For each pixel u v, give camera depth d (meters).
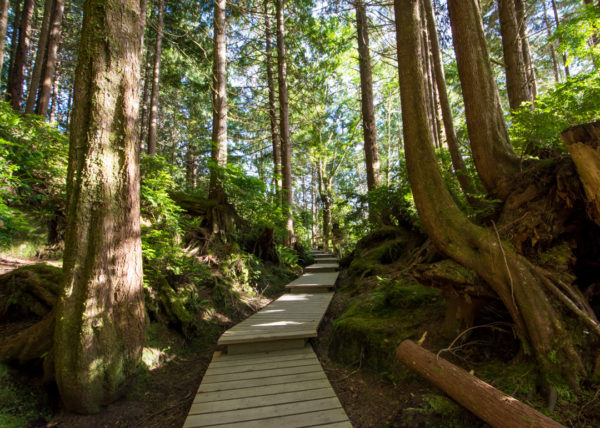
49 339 2.75
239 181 7.55
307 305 5.55
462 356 2.66
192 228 6.29
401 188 6.87
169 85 14.32
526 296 2.31
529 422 1.62
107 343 2.64
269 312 5.11
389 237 7.27
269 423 2.34
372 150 10.54
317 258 11.38
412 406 2.35
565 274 2.38
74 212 2.68
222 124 7.98
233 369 3.32
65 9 13.73
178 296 4.44
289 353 3.78
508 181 3.10
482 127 3.32
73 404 2.53
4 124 4.36
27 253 4.49
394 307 3.89
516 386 2.12
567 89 3.62
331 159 22.45
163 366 3.51
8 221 3.51
